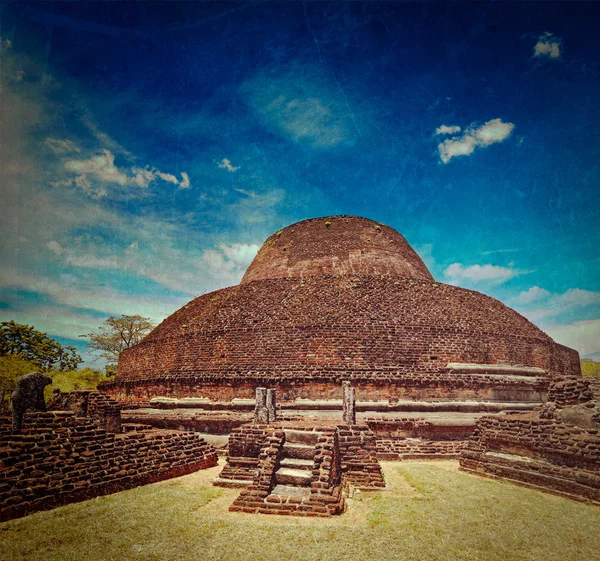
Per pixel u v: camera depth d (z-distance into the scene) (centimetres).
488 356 1941
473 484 1050
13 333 3175
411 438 1486
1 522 754
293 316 2055
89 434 1001
